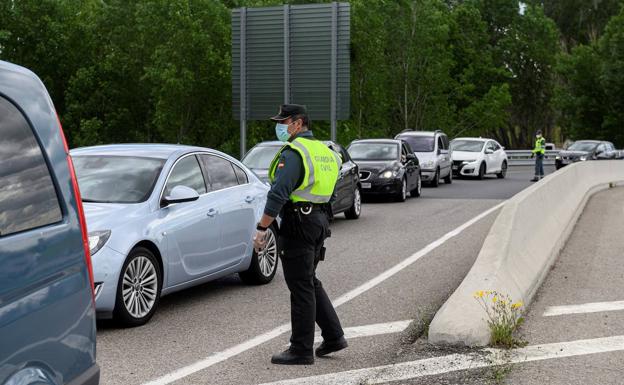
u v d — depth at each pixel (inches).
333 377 262.7
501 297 327.6
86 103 2370.8
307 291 278.4
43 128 147.6
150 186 366.9
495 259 365.4
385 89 2696.9
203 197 394.6
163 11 2089.1
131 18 2326.5
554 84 3535.9
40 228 139.6
